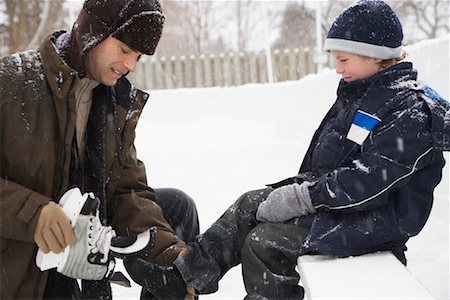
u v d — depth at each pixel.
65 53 2.92
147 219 3.22
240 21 32.47
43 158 2.77
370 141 2.80
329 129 3.02
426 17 23.70
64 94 2.75
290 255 2.83
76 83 2.76
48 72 2.77
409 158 2.71
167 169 9.41
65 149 2.79
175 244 3.16
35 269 2.77
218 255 2.97
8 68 2.79
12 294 2.74
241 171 8.88
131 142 3.21
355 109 2.92
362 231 2.71
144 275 3.14
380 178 2.68
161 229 3.24
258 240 2.87
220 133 14.23
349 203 2.71
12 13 14.52
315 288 2.36
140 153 11.61
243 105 15.88
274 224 2.89
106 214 3.24
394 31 3.00
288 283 2.81
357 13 3.00
